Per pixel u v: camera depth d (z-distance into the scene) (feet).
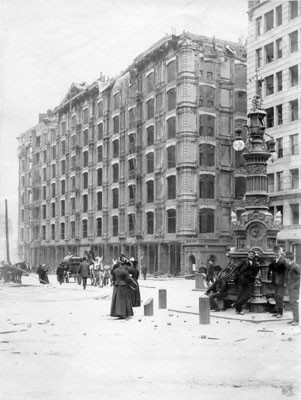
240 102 186.09
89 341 37.09
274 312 53.47
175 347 35.09
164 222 183.21
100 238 219.20
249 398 24.16
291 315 50.98
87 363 30.01
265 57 151.94
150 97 194.70
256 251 53.93
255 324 46.42
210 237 176.04
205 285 102.73
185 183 174.70
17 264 139.85
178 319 50.55
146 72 196.75
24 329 43.80
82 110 233.14
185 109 175.94
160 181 186.91
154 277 169.68
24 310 58.75
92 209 224.94
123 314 51.29
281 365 29.55
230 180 182.50
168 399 23.98
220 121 182.29
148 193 195.11
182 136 175.94
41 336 39.88
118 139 211.82
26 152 248.11
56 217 238.89
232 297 55.21
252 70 155.84
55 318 51.62
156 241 185.68
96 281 109.81
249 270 52.11
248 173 58.03
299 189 137.39
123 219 206.80
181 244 172.14
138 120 198.39
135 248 195.52
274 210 142.51
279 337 39.06
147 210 193.06
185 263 169.68
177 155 178.50
